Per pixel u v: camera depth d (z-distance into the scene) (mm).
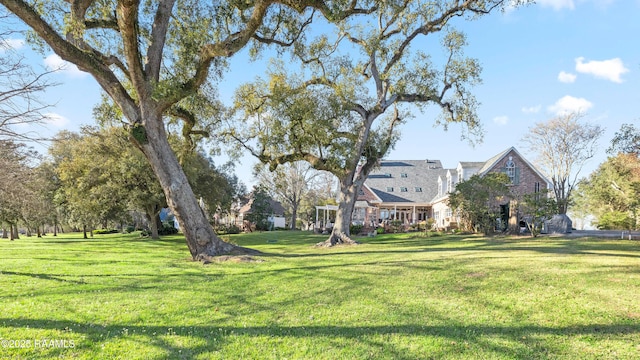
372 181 42875
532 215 20219
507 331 5184
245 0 11688
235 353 4648
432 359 4422
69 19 9945
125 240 31000
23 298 7215
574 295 6637
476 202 22625
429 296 7051
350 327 5496
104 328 5504
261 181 52750
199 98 15898
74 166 28719
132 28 10766
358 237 28016
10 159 12297
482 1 16766
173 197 12820
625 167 23891
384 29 19172
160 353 4648
